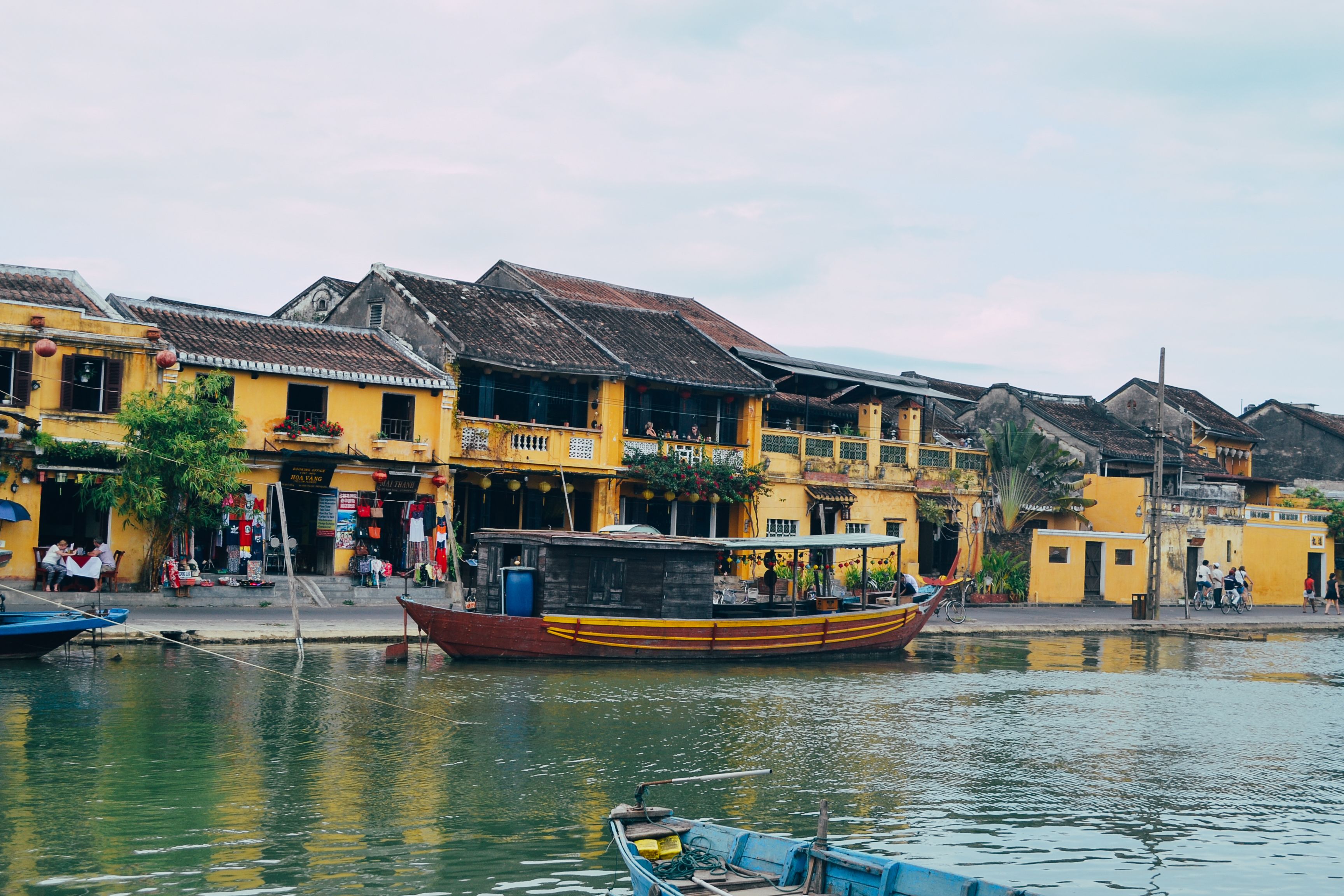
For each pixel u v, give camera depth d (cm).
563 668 2484
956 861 1307
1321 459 6500
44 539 2919
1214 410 6322
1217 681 2720
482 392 3503
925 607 3045
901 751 1831
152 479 2788
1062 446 5150
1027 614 4025
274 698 1989
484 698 2103
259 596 3014
